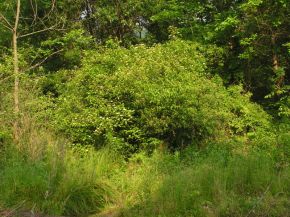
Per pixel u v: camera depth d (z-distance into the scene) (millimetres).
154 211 7902
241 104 12422
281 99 13086
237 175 8477
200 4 15164
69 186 8609
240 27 13492
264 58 14078
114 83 11203
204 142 11031
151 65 11305
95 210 8719
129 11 15836
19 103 10703
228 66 14531
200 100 11062
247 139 11648
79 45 15258
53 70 15820
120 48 12539
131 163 10375
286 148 9945
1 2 14727
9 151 9688
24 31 15461
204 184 8273
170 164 9766
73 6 15836
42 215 7988
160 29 16516
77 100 11391
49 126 10734
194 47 12961
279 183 8234
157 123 10734
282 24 13422
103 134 10859
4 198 8250
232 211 7465
